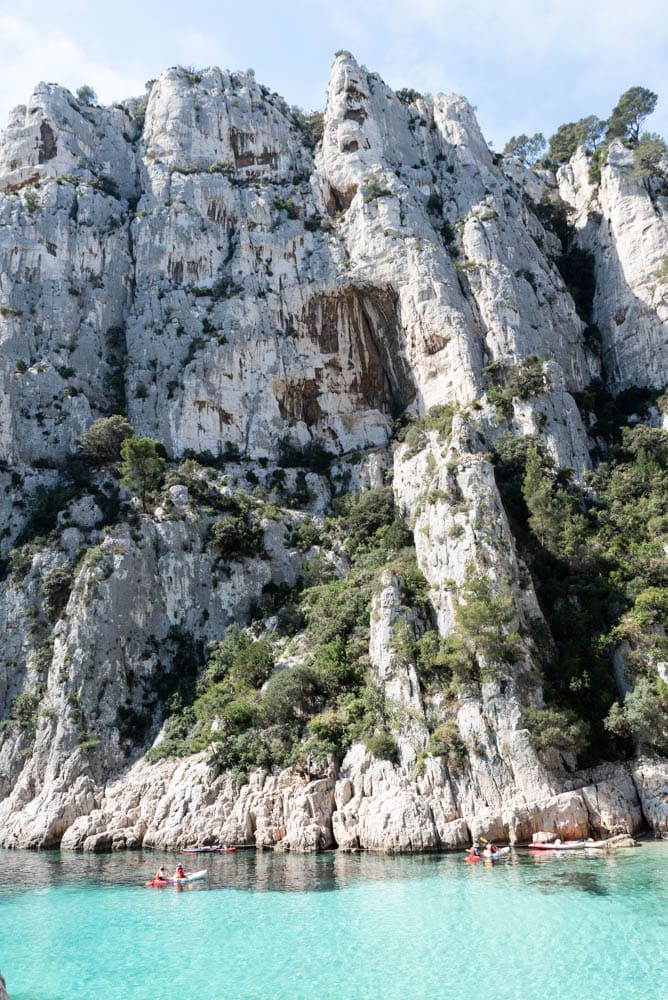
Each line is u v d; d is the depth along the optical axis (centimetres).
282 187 10075
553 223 10706
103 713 5862
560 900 3059
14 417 7900
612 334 8994
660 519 6125
